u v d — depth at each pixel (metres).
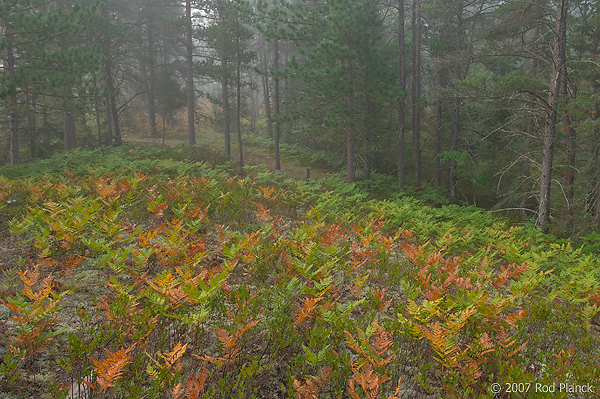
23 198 8.34
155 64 29.53
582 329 4.41
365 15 16.75
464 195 19.56
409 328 3.81
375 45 18.83
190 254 5.37
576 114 10.56
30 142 21.92
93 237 5.81
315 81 17.62
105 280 4.98
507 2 13.50
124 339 3.33
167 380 2.85
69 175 12.33
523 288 5.18
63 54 16.61
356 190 15.89
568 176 13.59
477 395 3.26
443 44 18.97
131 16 32.22
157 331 3.72
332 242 6.29
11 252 5.68
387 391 3.37
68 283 4.74
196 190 10.21
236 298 4.21
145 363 3.33
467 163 19.20
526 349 4.00
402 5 17.81
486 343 3.49
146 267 5.32
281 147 28.64
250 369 3.04
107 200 7.76
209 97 24.56
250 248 5.43
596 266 7.20
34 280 3.78
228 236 6.18
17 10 16.44
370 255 6.05
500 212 15.81
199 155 22.12
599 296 4.98
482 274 5.57
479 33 14.53
